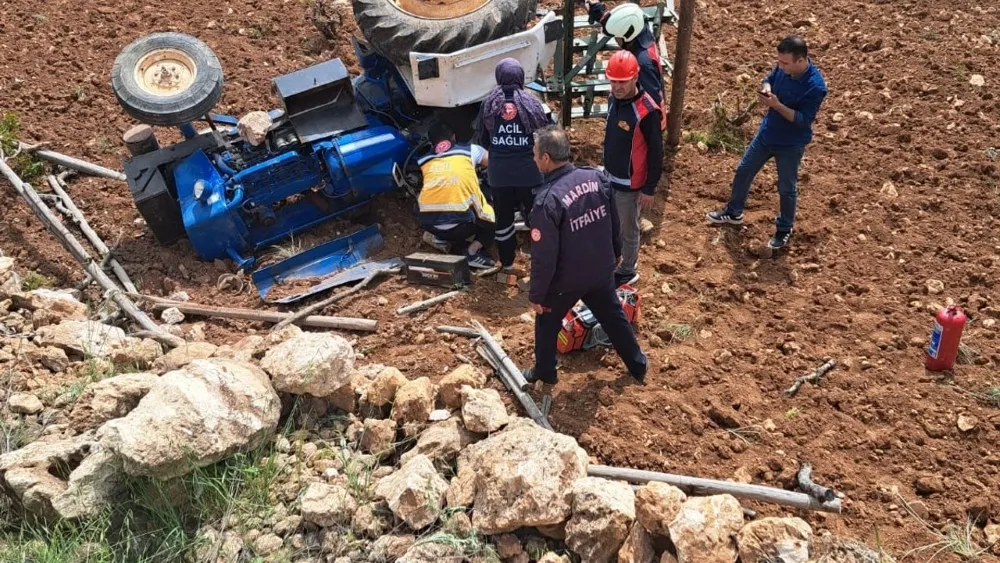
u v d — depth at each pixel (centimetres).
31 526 525
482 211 721
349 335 677
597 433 565
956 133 828
